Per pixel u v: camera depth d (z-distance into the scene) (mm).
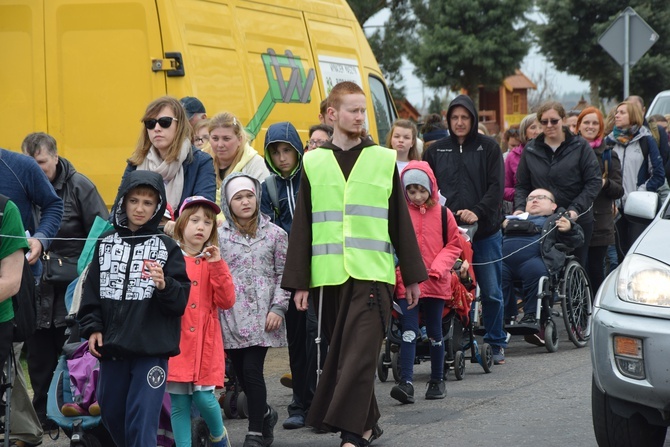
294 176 11430
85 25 14492
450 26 56156
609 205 17109
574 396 12023
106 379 8562
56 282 11539
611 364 8586
